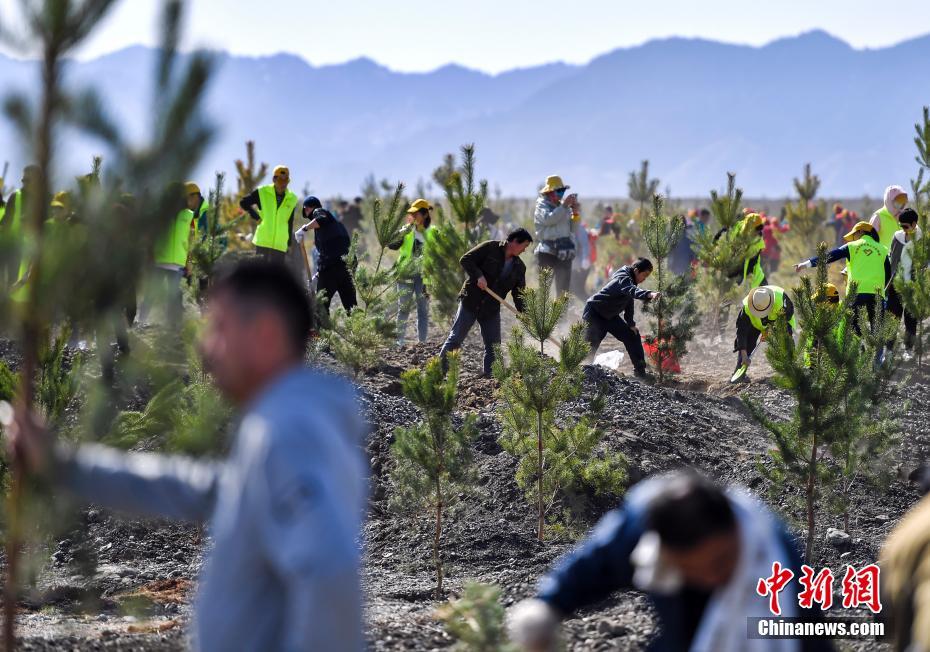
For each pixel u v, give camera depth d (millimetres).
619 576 9477
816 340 26594
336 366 38438
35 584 20188
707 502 8594
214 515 8820
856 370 26047
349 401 8188
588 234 70438
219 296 8172
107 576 24328
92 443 15820
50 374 19016
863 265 43344
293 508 7152
